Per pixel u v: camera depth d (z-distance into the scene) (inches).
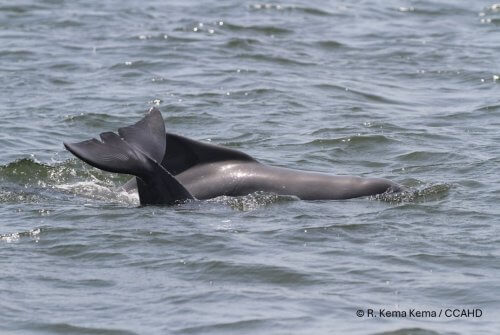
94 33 4170.8
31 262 1763.0
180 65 3683.6
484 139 2768.2
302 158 2588.6
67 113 3004.4
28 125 2866.6
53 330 1499.8
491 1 5128.0
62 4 4726.9
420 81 3543.3
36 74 3486.7
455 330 1496.1
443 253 1814.7
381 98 3289.9
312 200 2186.3
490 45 4131.4
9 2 4682.6
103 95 3240.7
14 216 2032.5
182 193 2139.5
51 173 2390.5
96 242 1856.5
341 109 3127.5
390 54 3944.4
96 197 2225.6
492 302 1599.4
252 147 2689.5
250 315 1539.1
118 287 1654.8
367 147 2689.5
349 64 3782.0
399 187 2241.6
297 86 3405.5
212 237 1888.5
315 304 1583.4
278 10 4788.4
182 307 1572.3
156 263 1756.9
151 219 2006.6
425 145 2694.4
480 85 3469.5
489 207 2117.4
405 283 1674.5
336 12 4803.2
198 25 4330.7
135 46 3944.4
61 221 1994.3
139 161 2095.2
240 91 3307.1
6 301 1592.0
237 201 2151.8
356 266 1748.3
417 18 4736.7
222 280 1685.5
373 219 2025.1
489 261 1776.6
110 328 1499.8
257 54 3860.7
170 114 3021.7
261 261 1759.4
